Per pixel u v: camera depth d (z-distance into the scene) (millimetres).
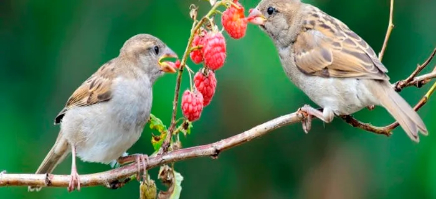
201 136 13562
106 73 9484
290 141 14273
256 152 14250
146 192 8586
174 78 12750
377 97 9523
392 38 14156
